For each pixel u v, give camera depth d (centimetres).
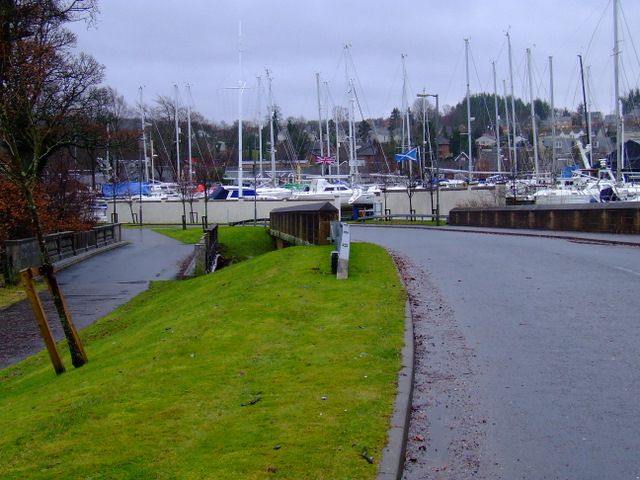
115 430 631
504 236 3061
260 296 1316
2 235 2633
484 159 10638
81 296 2173
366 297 1297
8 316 1864
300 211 2955
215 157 10650
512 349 943
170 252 3550
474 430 654
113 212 6203
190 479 516
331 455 553
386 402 684
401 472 553
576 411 696
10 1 2183
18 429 692
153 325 1390
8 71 1716
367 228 4772
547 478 550
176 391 741
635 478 545
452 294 1402
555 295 1344
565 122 10081
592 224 2933
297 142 12006
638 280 1488
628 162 5084
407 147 7869
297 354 880
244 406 680
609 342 959
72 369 1126
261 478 512
